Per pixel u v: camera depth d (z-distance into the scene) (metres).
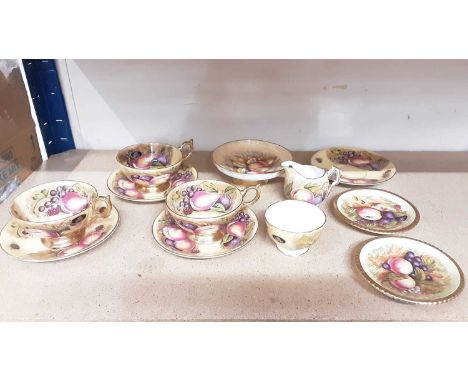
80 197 0.69
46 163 0.90
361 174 0.85
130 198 0.74
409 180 0.84
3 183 0.74
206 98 0.90
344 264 0.60
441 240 0.66
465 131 0.95
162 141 0.97
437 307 0.52
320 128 0.95
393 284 0.55
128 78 0.88
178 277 0.56
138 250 0.62
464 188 0.82
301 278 0.57
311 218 0.66
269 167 0.81
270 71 0.87
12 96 0.77
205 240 0.62
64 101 0.91
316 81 0.88
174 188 0.69
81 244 0.61
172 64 0.86
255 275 0.57
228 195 0.69
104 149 0.97
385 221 0.69
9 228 0.63
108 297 0.53
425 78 0.88
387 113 0.93
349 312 0.51
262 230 0.67
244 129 0.95
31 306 0.51
